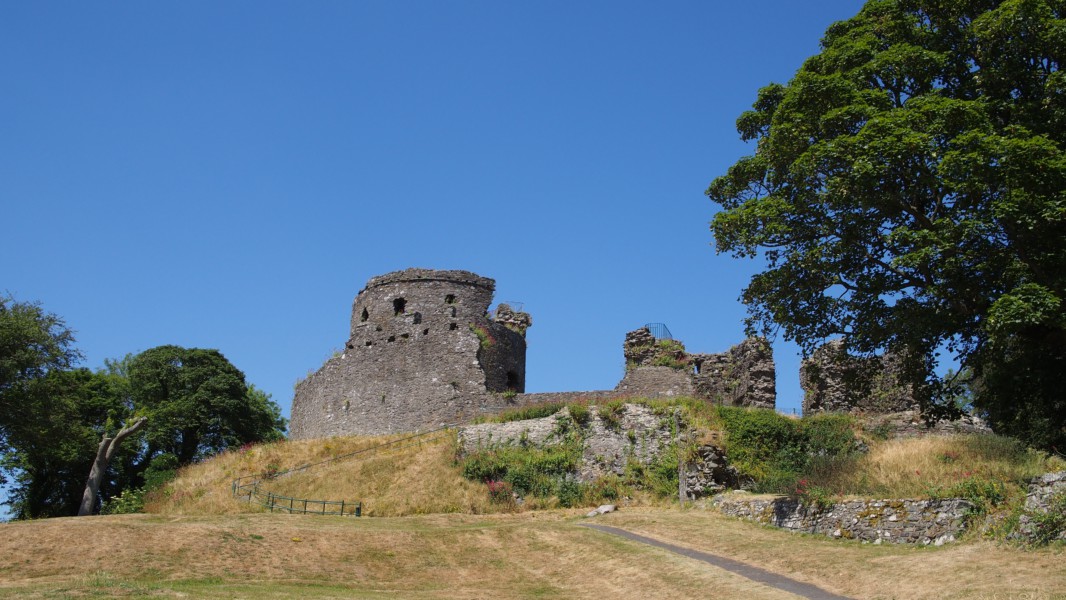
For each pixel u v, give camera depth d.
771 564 22.80
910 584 18.91
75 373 55.38
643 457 37.03
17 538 24.62
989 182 21.56
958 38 25.66
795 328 25.11
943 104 22.38
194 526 26.92
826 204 23.83
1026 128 22.66
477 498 35.91
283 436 70.25
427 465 38.91
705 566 22.75
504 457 37.94
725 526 28.83
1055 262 21.17
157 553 24.14
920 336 22.83
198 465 46.22
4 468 50.44
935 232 22.06
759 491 33.44
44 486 51.62
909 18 25.84
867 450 35.72
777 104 27.59
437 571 24.95
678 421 37.47
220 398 57.03
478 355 46.94
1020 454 28.00
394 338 48.84
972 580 18.20
